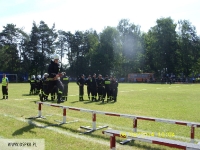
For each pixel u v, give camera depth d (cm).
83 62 7200
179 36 6381
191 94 2167
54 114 970
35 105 1252
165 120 607
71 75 7412
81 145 551
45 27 6525
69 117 905
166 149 534
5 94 1619
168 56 6244
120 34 6988
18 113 975
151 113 1053
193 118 939
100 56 6556
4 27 6450
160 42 6275
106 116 929
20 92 2253
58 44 7288
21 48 6531
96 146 544
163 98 1775
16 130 682
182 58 6253
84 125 767
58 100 953
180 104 1398
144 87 3441
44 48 6531
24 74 6525
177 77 6356
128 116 671
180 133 685
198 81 5912
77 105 1331
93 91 1581
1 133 647
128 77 6450
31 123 784
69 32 7425
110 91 1516
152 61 6675
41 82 1880
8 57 6188
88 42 7531
